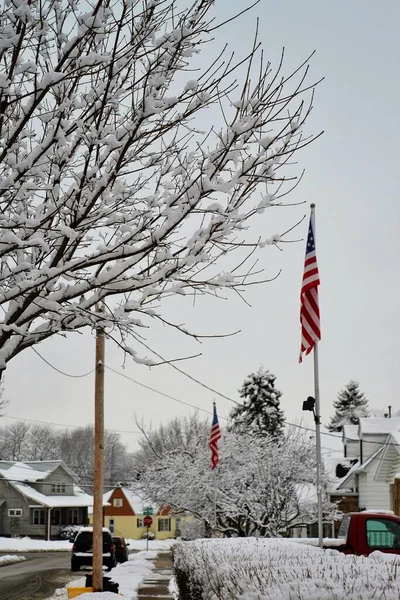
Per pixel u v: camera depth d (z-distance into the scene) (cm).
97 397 1820
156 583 2309
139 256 642
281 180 652
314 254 1623
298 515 3484
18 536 6216
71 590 1731
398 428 3008
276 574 666
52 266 640
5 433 10538
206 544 1520
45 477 6469
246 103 632
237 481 3559
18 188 655
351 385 8438
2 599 1969
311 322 1592
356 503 3594
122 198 679
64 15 612
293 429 3678
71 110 639
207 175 636
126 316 670
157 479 3809
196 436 4138
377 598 525
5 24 584
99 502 1781
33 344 676
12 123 667
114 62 621
